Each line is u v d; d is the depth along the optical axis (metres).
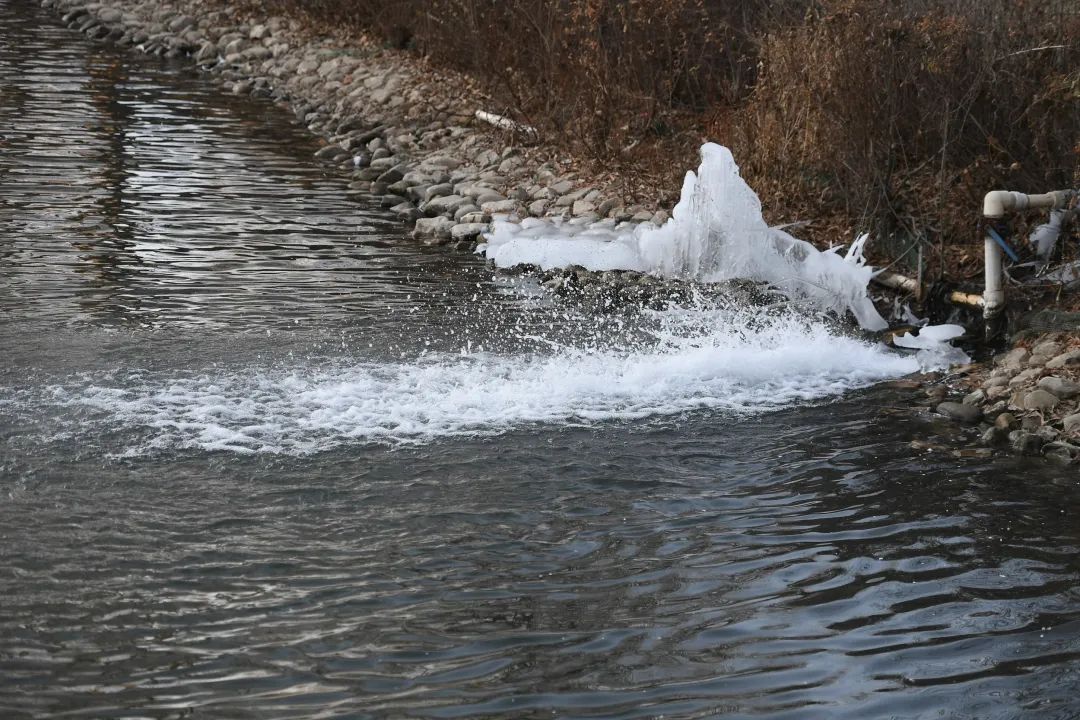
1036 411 10.01
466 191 17.23
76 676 6.27
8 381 10.05
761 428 9.89
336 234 15.67
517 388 10.50
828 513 8.38
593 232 15.41
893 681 6.41
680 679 6.38
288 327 11.82
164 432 9.23
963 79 13.48
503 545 7.80
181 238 15.00
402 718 6.00
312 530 7.88
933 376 11.21
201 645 6.57
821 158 14.48
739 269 13.91
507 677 6.36
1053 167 13.02
